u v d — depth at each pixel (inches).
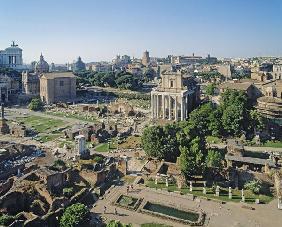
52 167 4611.2
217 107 7578.7
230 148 5649.6
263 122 6737.2
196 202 4099.4
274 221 3666.3
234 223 3627.0
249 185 4409.5
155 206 4037.9
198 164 4606.3
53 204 3703.3
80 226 3326.8
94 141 6791.3
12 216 3385.8
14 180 4148.6
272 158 5378.9
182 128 5816.9
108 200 4170.8
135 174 4970.5
